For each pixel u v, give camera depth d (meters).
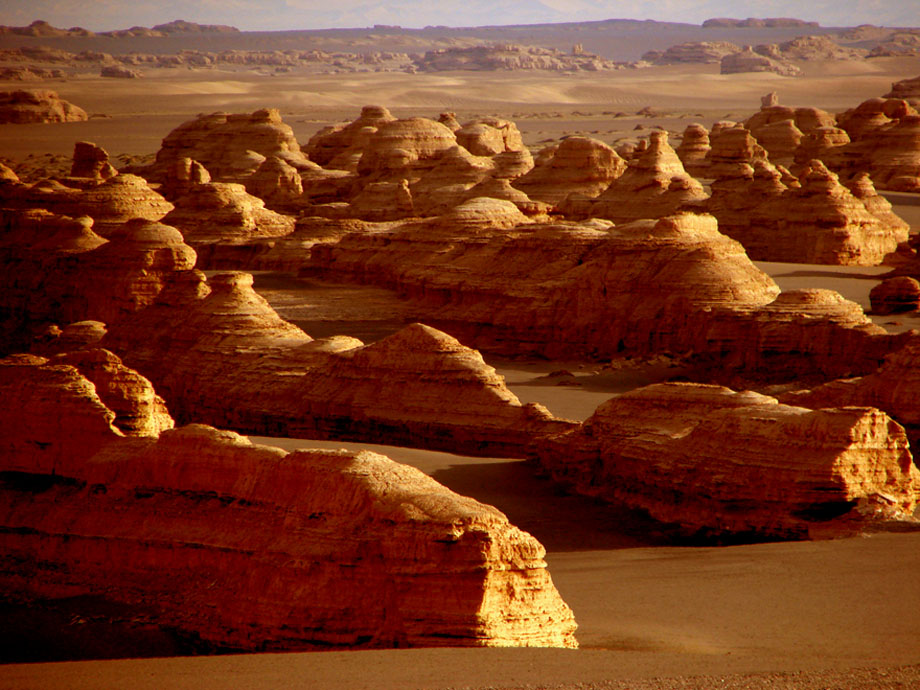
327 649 55.12
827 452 77.25
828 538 75.38
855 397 98.44
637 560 75.06
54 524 72.12
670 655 53.47
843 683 48.88
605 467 89.50
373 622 54.69
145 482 70.19
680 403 89.12
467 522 54.44
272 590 57.53
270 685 48.75
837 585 67.62
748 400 86.94
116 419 83.62
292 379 117.00
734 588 68.19
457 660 50.66
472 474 93.81
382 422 108.25
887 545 72.94
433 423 105.88
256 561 59.78
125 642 62.53
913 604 64.50
